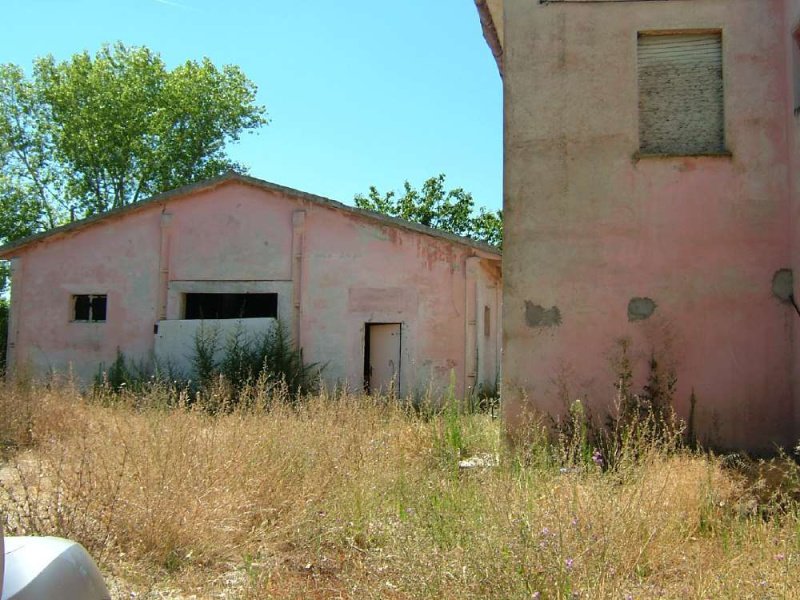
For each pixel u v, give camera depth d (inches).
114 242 684.1
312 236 644.1
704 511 209.6
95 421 345.1
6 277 1145.4
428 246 615.8
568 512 174.2
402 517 202.7
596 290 358.3
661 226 358.0
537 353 357.7
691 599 146.9
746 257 353.4
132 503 201.5
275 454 250.7
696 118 366.6
